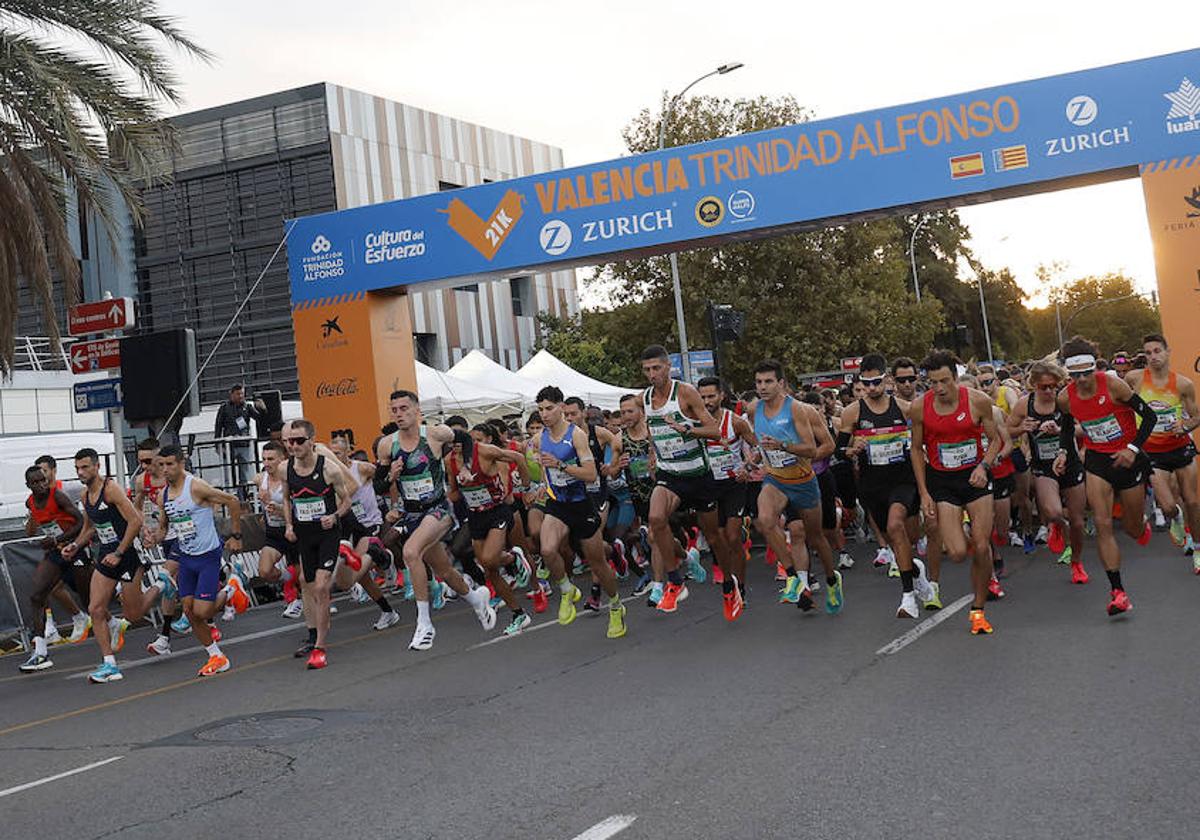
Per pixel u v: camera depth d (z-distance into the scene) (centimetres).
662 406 969
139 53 1605
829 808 483
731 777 540
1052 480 1209
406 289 1852
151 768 660
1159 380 1093
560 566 1045
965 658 783
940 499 872
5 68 1523
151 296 3478
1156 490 1111
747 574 1434
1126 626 853
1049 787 491
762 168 1630
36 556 1375
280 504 1256
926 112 1570
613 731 652
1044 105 1531
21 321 3192
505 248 1747
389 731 700
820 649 861
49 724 848
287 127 3406
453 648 1030
